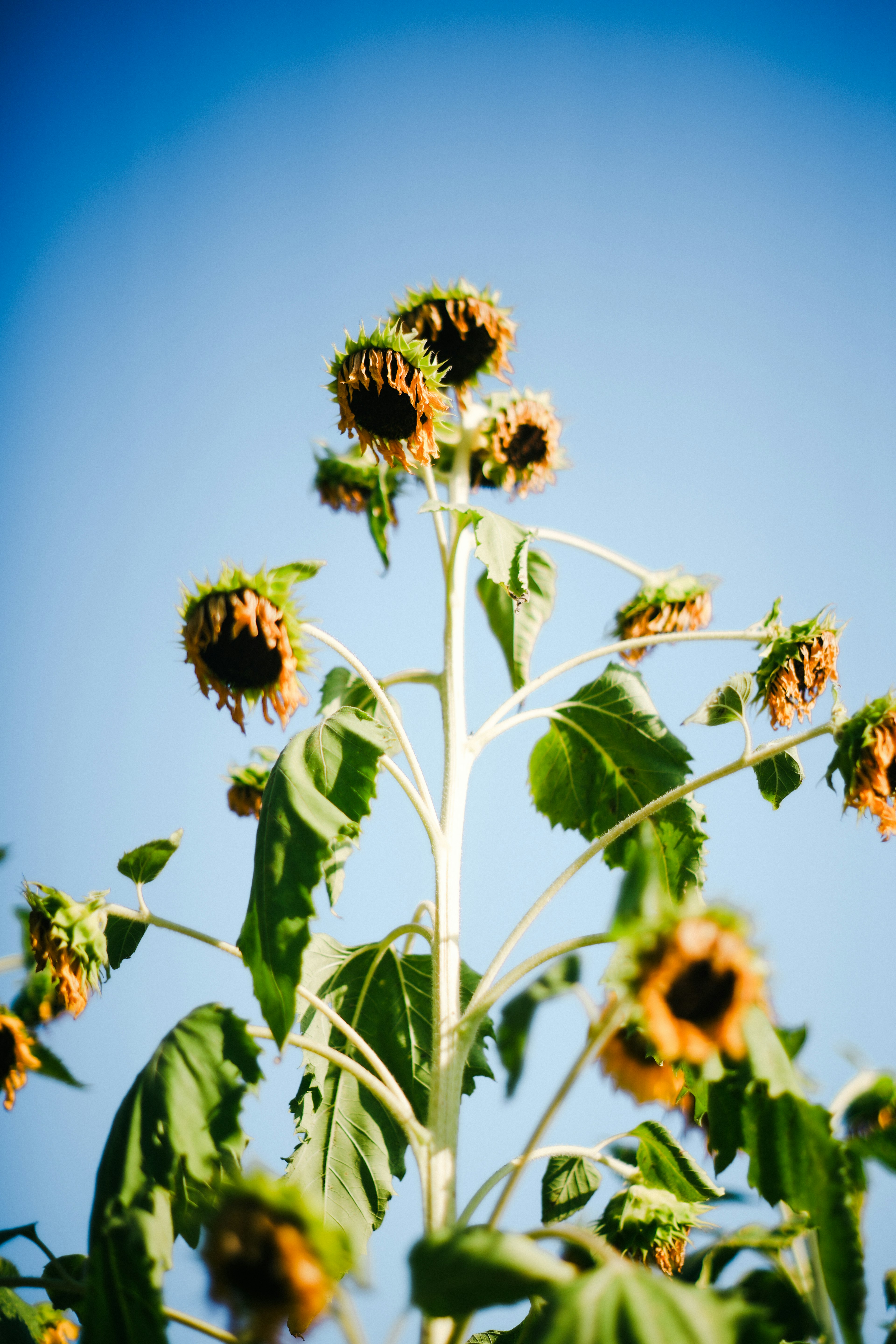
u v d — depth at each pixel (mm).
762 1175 1242
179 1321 1165
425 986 1451
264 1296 1041
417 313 1546
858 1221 1203
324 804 1292
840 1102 1552
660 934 1047
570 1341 1020
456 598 1479
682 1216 1411
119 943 1393
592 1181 1569
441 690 1460
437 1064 1257
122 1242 1172
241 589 1328
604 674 1546
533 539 1443
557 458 1659
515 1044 1761
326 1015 1287
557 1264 1063
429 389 1396
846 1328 1168
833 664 1427
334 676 1617
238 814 1692
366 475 1787
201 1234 1235
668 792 1455
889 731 1278
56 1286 1268
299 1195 1060
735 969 1035
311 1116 1391
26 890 1350
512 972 1244
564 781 1563
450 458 1653
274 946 1242
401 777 1354
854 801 1283
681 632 1582
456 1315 1061
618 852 1512
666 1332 1024
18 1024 1335
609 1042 1552
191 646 1320
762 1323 1042
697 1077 1282
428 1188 1203
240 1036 1258
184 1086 1241
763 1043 1224
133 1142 1229
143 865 1371
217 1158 1214
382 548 1633
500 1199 1107
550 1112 1119
